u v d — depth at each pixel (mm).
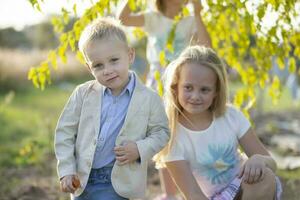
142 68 13789
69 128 3459
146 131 3424
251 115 5711
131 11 4816
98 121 3391
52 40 23453
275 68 7199
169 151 3557
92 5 4039
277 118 12164
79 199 3434
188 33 4848
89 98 3453
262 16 3887
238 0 3910
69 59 24625
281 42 4312
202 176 3609
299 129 10367
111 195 3369
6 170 6863
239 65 4707
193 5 4484
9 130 10367
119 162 3307
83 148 3398
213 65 3480
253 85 4695
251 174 3318
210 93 3500
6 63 20422
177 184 3574
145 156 3328
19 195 5582
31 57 22406
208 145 3574
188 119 3594
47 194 5625
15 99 17469
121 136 3354
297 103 15172
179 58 3564
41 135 9492
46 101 17156
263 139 8773
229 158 3605
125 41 3373
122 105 3408
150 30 4941
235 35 4680
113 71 3303
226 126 3621
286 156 7410
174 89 3576
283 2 3930
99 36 3311
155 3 4910
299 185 5398
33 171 6781
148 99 3426
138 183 3375
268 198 3395
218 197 3504
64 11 4164
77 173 3416
